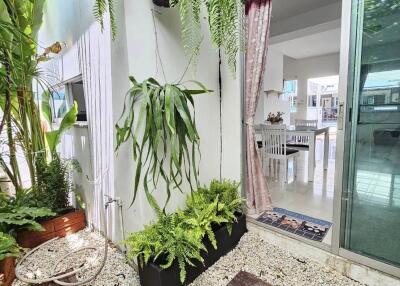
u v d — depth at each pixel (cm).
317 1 346
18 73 189
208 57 214
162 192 183
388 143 149
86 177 245
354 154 161
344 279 162
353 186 164
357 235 166
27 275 173
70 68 252
